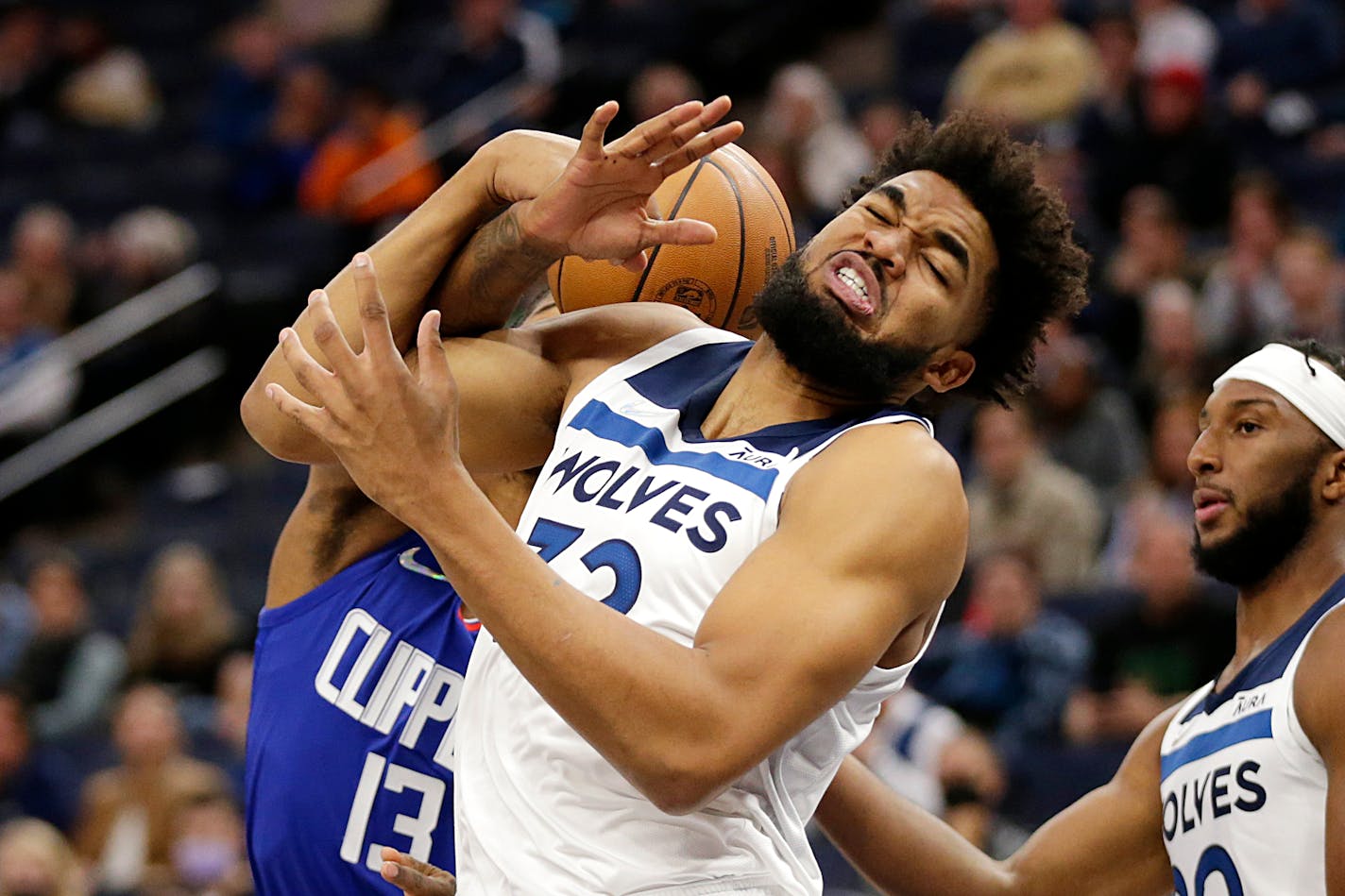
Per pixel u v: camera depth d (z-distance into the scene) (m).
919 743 9.14
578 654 3.40
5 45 20.06
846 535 3.58
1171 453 11.20
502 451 4.25
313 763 4.59
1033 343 4.21
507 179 4.11
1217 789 4.41
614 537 3.82
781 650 3.47
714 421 4.05
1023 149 4.09
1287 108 14.87
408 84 18.44
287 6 20.30
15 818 11.10
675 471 3.90
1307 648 4.25
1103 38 14.88
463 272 4.18
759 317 4.01
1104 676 9.68
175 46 20.66
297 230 17.20
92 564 14.68
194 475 15.77
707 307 4.47
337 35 20.05
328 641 4.64
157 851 10.08
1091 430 11.63
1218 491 4.48
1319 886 4.18
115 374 15.92
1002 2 17.36
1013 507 10.99
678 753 3.41
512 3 19.00
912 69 17.55
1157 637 9.59
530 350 4.30
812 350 3.91
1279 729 4.26
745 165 4.56
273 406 4.12
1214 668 9.48
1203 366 11.91
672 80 16.52
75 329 16.36
